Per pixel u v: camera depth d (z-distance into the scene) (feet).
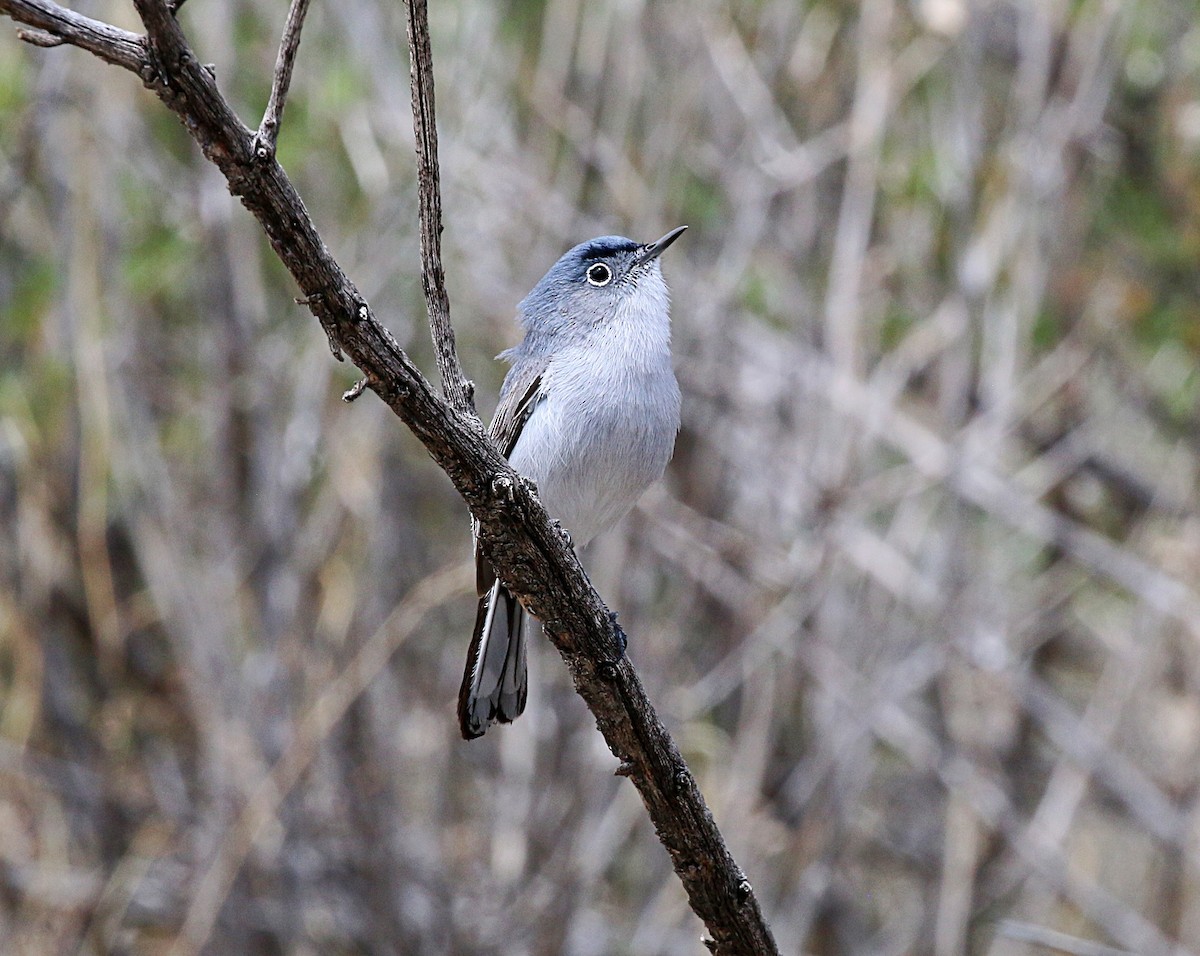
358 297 15.40
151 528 38.06
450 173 37.83
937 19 37.22
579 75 40.16
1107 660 43.24
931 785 42.32
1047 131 37.55
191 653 37.83
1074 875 37.63
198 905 34.27
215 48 37.81
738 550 36.60
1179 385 40.75
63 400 38.75
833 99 41.06
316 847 37.76
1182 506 40.60
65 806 39.19
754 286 38.73
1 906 37.81
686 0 39.60
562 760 37.24
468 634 41.29
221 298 38.81
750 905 19.29
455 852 39.06
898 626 37.73
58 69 36.19
